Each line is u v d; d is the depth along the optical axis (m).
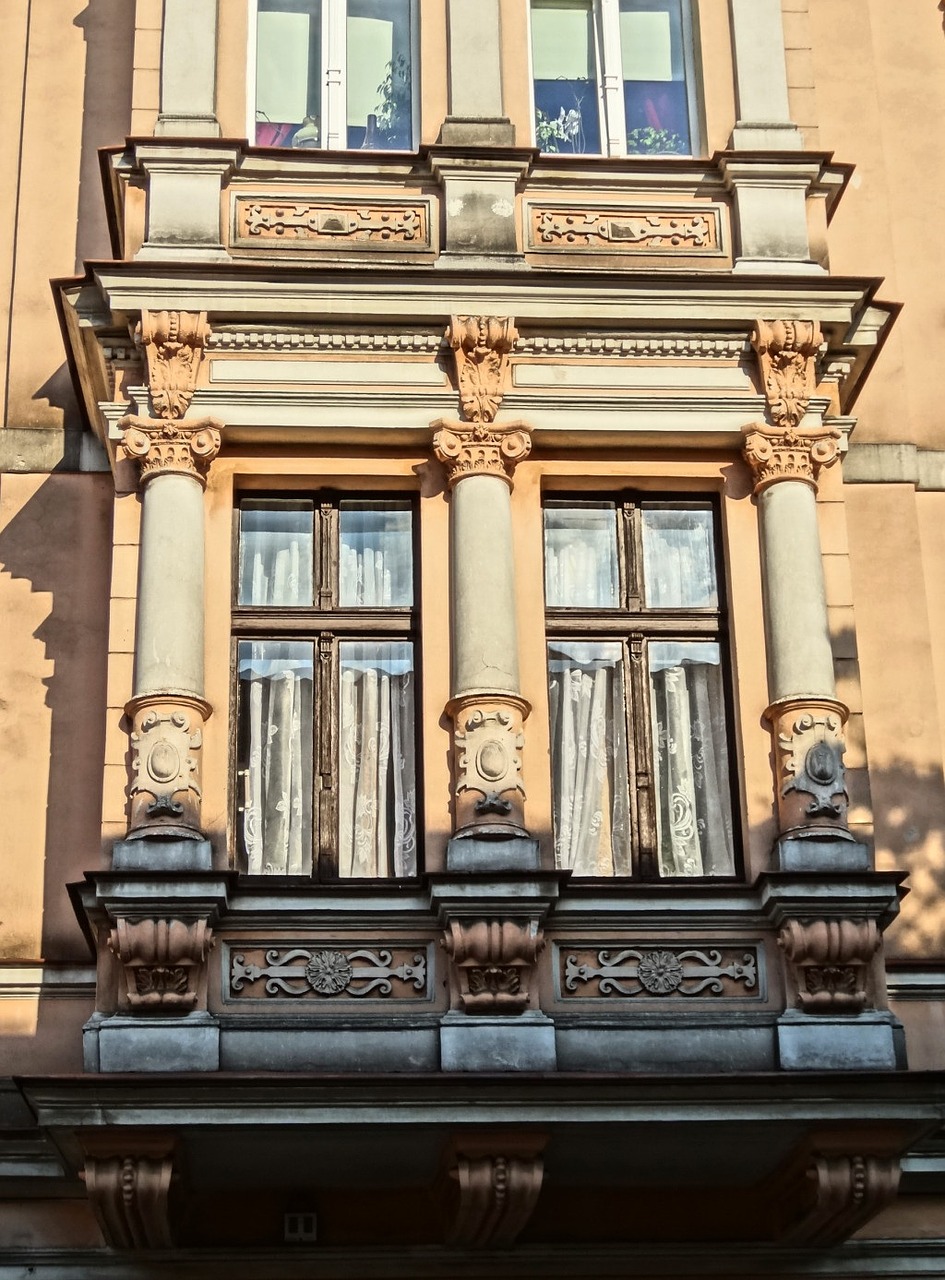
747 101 14.05
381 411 13.05
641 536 13.41
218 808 12.36
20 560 14.39
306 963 11.98
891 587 14.65
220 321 13.10
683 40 14.63
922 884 13.84
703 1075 11.40
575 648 13.16
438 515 13.08
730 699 13.01
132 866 11.86
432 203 13.60
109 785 12.33
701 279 13.23
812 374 13.30
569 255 13.55
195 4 14.04
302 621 13.00
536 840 12.16
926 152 16.05
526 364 13.23
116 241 14.20
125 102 15.80
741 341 13.37
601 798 12.85
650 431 13.14
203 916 11.77
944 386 15.36
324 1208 12.46
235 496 13.27
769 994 12.09
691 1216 12.65
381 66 14.44
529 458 13.25
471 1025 11.75
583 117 14.44
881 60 16.30
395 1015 11.91
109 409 13.06
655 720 13.04
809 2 16.36
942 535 14.95
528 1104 11.44
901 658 14.46
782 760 12.53
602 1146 11.89
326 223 13.52
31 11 16.00
